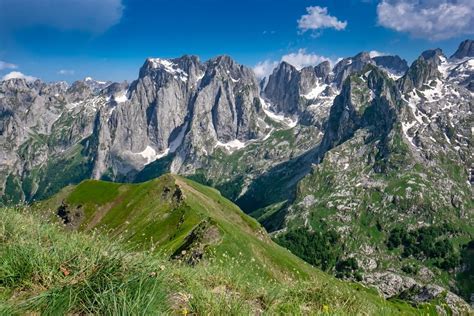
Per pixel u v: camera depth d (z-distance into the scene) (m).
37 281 9.60
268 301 12.24
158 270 10.10
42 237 12.89
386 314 12.90
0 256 10.04
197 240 67.94
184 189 133.50
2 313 8.09
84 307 8.65
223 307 10.31
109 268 9.53
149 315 8.59
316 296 13.16
